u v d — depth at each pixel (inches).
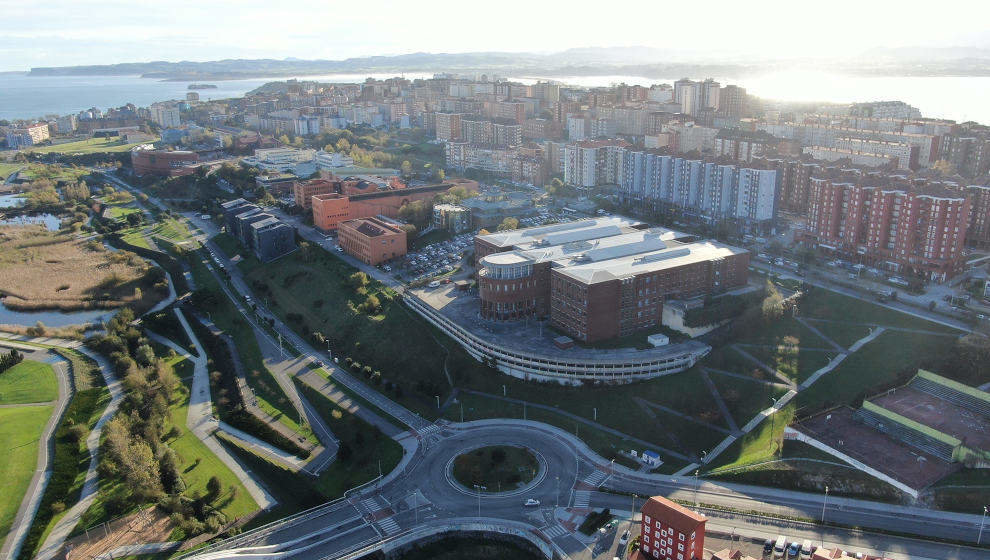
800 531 7313.0
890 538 7130.9
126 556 7608.3
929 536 7106.3
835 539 7165.4
